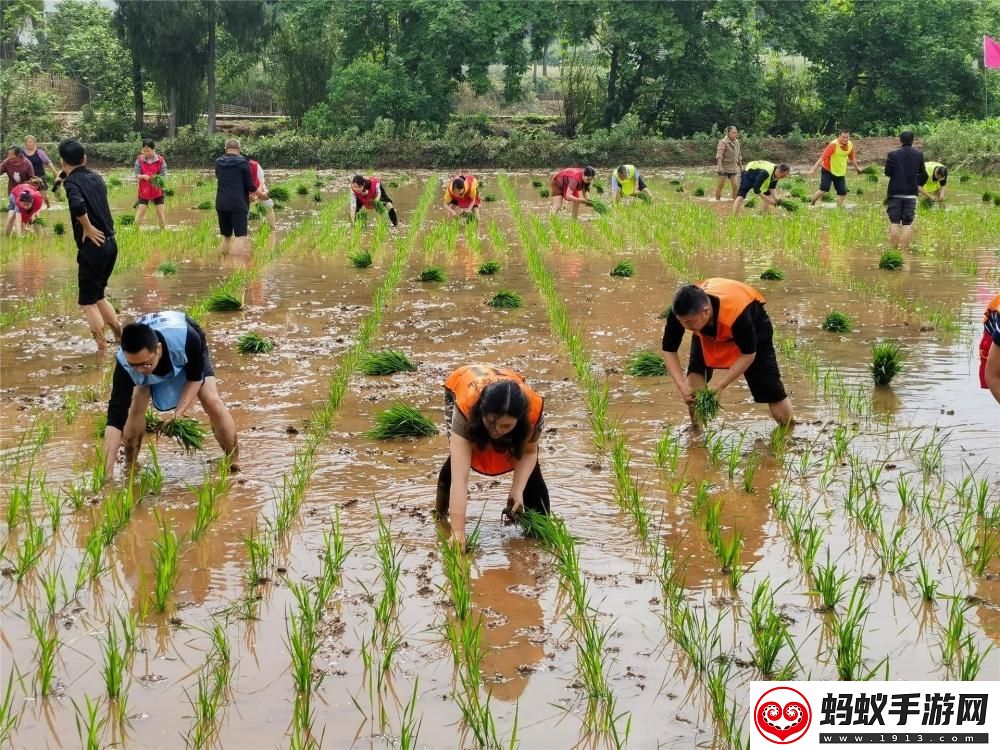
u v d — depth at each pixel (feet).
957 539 19.47
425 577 18.26
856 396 28.91
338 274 49.75
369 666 15.37
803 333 36.68
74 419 27.40
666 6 140.46
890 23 146.10
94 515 20.99
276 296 44.19
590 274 49.39
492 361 33.09
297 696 14.58
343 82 141.08
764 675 15.06
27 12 167.53
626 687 14.82
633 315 39.99
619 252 56.18
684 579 18.16
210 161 134.21
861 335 36.27
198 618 16.89
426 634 16.35
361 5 140.36
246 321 39.14
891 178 56.39
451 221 67.15
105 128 149.69
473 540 19.36
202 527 19.98
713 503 21.56
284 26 153.38
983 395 28.89
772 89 156.25
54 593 17.25
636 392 29.66
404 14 143.84
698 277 47.98
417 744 13.46
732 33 148.77
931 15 145.28
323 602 17.12
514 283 47.14
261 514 21.08
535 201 86.79
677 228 64.95
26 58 167.84
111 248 34.37
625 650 15.83
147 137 151.64
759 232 62.18
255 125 155.84
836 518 20.76
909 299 42.47
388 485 22.66
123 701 14.23
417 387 30.27
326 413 27.25
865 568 18.52
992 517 20.17
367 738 13.60
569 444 25.22
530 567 18.76
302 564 18.84
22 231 62.90
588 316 39.83
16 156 62.34
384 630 16.42
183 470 23.71
